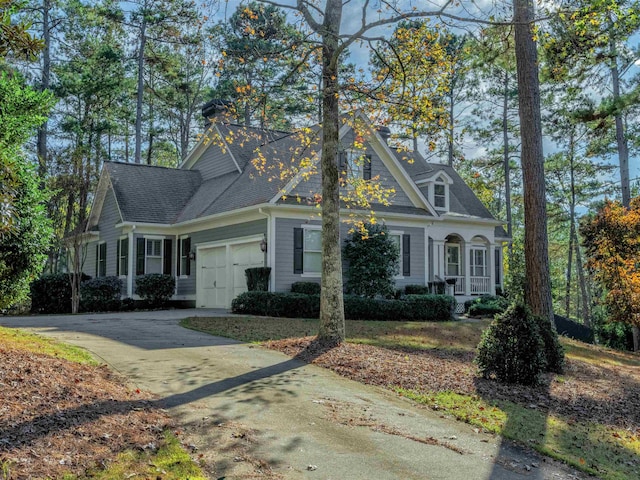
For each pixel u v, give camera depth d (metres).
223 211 19.19
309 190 18.61
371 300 17.48
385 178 20.89
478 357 10.09
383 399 7.98
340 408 7.28
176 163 44.25
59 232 23.55
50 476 4.38
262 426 6.29
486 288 26.12
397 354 11.11
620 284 21.22
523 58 14.06
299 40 11.46
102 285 20.28
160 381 7.94
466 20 10.47
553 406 8.80
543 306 13.84
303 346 11.02
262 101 12.97
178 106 37.66
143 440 5.41
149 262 21.89
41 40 5.02
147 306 21.28
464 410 7.77
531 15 12.73
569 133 30.78
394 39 12.04
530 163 14.06
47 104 10.70
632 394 10.51
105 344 10.66
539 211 13.98
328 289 11.55
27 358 7.64
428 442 6.32
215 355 10.11
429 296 18.98
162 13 27.28
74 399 6.26
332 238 11.59
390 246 19.14
